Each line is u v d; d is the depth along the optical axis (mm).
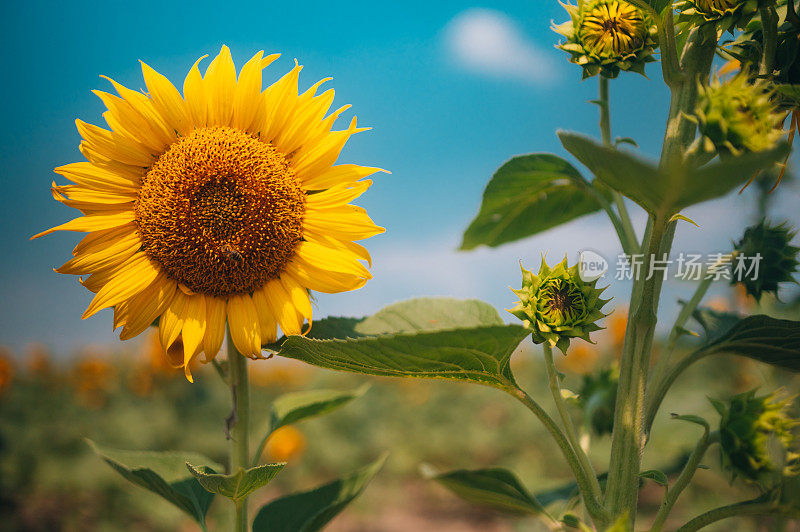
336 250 560
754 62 499
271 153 566
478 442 3268
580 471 493
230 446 569
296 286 556
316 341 480
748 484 485
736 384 1397
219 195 550
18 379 2834
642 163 404
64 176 543
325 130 570
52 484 2207
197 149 553
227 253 542
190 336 543
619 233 548
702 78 482
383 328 592
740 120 422
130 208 558
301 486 2984
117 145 548
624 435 489
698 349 538
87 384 2775
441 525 2750
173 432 2658
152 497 2250
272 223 552
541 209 717
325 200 564
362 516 2840
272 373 3639
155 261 553
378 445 3365
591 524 551
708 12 469
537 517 548
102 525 2148
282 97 570
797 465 485
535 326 477
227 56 571
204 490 599
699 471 1668
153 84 556
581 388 676
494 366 490
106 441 2496
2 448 2301
